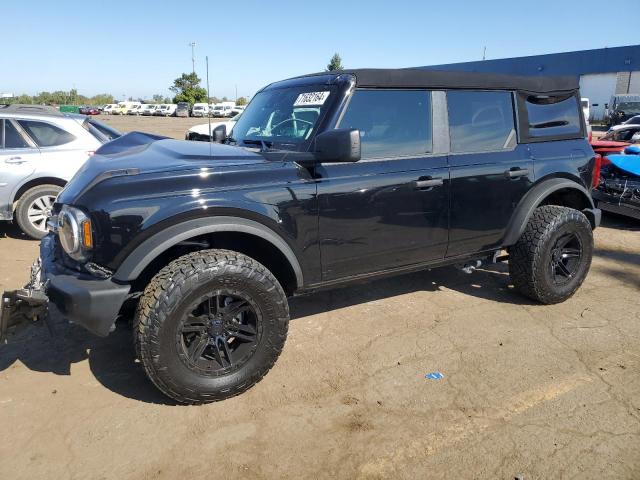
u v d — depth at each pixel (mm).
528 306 4488
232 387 3033
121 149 3635
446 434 2789
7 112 6562
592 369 3436
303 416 2955
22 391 3186
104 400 3100
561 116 4543
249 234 3102
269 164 3166
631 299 4648
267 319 3070
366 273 3648
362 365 3514
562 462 2568
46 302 2920
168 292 2766
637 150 7379
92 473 2514
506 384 3266
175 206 2846
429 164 3719
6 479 2465
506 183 4090
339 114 3410
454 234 3928
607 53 41781
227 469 2547
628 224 7672
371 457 2621
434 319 4234
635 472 2498
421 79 3738
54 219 3172
